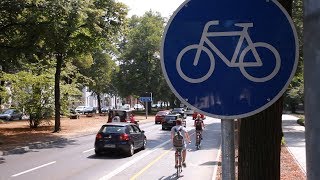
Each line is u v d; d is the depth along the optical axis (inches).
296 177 481.4
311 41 69.9
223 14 104.3
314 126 69.5
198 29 105.0
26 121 1889.8
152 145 984.9
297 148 837.2
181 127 555.2
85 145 973.8
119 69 3090.6
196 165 633.6
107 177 534.0
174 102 3703.3
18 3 863.7
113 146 764.6
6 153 807.7
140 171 584.4
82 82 2347.4
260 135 149.2
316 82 69.3
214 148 904.9
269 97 101.8
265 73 102.3
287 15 102.1
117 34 1259.8
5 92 1327.5
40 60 1263.5
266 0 103.0
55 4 896.3
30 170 593.3
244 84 102.7
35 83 1344.7
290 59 101.7
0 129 1360.7
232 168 101.9
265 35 102.8
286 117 2623.0
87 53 1331.2
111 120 1391.5
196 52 105.0
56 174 557.3
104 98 4463.6
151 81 3024.1
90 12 1101.1
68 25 971.9
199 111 103.9
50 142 1014.4
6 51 934.4
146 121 2194.9
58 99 1333.7
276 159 150.7
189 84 104.7
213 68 103.7
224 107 102.9
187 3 105.5
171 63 105.7
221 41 104.0
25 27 927.0
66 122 1809.8
